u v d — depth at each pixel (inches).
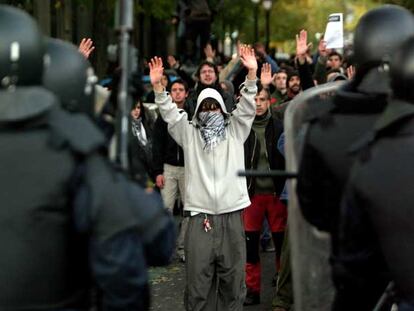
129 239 154.5
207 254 331.3
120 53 173.5
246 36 2365.9
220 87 469.7
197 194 332.5
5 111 155.3
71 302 156.4
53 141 155.5
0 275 152.2
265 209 390.6
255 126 389.7
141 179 169.5
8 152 154.7
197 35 1217.4
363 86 188.2
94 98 180.2
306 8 2316.7
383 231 166.2
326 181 190.2
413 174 165.0
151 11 1101.7
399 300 166.6
